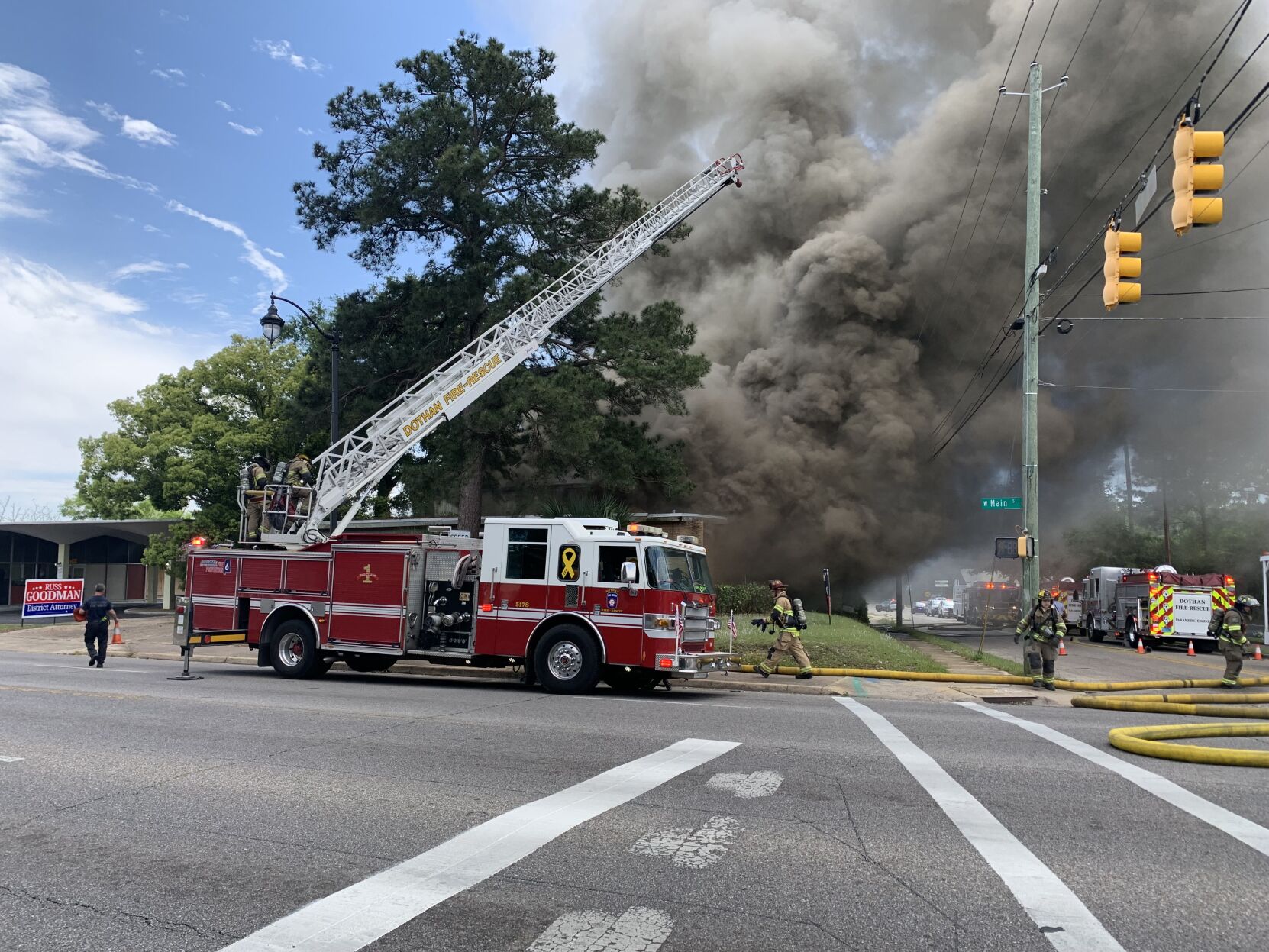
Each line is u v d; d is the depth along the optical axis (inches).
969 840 199.2
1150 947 141.3
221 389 1331.2
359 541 542.9
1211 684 586.9
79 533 1499.8
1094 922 151.4
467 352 799.7
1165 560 1614.2
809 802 232.1
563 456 913.5
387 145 929.5
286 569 553.0
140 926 149.6
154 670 595.5
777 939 143.9
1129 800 237.5
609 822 211.2
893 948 140.6
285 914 154.6
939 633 1556.3
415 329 959.6
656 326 999.0
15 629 1021.2
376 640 528.1
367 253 1005.2
